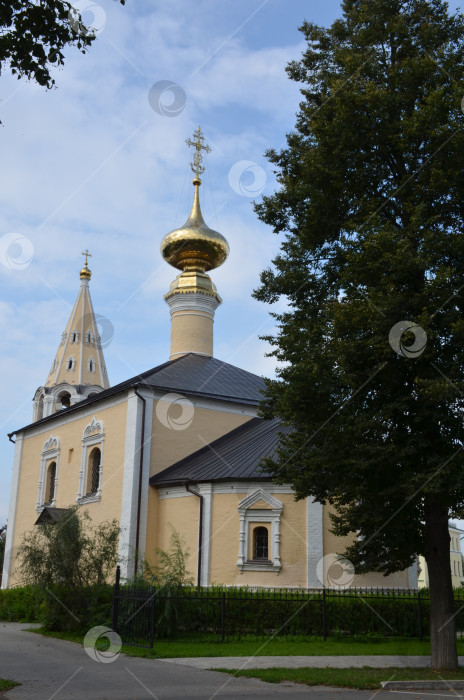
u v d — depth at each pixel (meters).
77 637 17.06
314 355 13.35
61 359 44.25
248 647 15.69
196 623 17.66
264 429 28.45
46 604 18.52
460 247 12.80
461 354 12.37
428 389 11.88
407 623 18.95
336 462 13.03
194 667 12.79
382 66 15.22
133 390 28.11
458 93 13.15
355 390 13.14
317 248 15.54
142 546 25.97
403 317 12.72
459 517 12.59
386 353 12.53
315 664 13.27
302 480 13.81
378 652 15.29
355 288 13.76
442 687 10.83
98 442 29.84
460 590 23.11
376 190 14.85
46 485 33.97
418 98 14.57
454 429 13.21
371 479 13.28
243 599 17.52
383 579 22.05
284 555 22.56
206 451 28.52
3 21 9.65
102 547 19.00
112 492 27.77
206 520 24.38
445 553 13.31
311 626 18.39
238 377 33.69
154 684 10.94
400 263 12.62
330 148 14.52
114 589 16.66
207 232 35.78
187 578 24.03
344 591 19.97
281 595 18.58
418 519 13.73
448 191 13.59
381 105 14.05
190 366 32.50
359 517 13.59
